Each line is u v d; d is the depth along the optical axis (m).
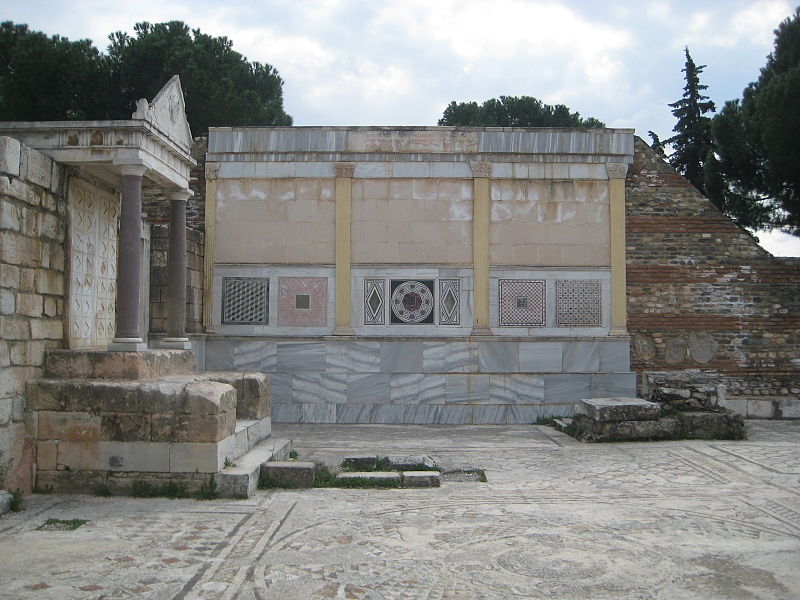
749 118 19.97
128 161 9.84
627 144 16.89
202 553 6.71
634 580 6.07
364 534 7.37
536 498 9.08
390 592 5.77
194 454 8.95
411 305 16.59
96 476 9.00
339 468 10.46
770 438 14.02
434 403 16.34
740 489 9.64
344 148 16.77
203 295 16.59
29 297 9.16
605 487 9.76
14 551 6.75
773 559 6.64
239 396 11.38
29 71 24.94
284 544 7.00
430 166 16.77
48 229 9.62
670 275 17.06
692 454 12.22
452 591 5.79
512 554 6.75
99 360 9.50
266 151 16.78
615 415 13.61
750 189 21.45
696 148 29.83
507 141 16.81
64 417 9.05
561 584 5.96
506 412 16.33
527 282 16.69
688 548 6.97
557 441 13.66
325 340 16.39
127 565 6.36
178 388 9.02
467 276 16.62
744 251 17.19
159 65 27.34
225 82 27.22
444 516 8.12
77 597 5.61
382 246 16.67
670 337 17.00
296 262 16.66
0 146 8.59
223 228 16.72
